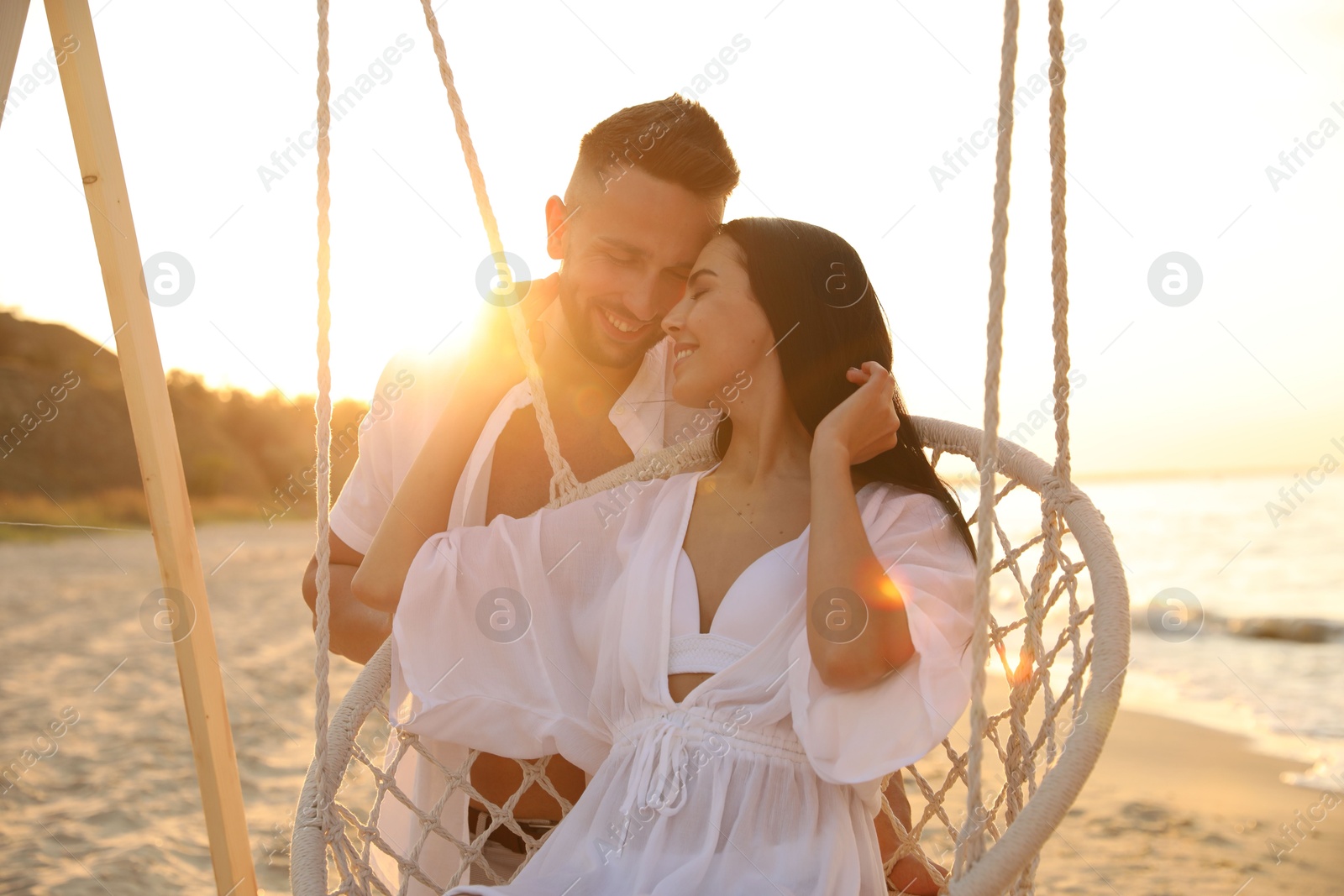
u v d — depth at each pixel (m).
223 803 1.84
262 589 12.82
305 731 4.92
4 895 2.84
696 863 1.34
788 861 1.36
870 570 1.42
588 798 1.51
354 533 2.15
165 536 1.83
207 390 32.03
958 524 1.63
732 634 1.49
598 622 1.68
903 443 1.67
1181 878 3.36
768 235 1.61
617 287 1.95
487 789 1.90
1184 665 8.92
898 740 1.37
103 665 6.83
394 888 1.95
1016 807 1.55
